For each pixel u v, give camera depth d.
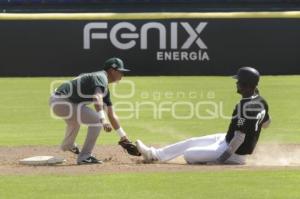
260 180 22.88
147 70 71.38
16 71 71.25
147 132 39.88
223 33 71.19
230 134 26.50
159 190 21.47
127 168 25.88
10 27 70.88
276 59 71.38
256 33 71.19
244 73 26.00
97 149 32.75
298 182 22.53
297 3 77.88
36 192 21.31
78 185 22.33
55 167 26.56
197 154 26.80
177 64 71.38
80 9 78.38
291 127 41.47
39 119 45.47
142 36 71.19
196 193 20.98
